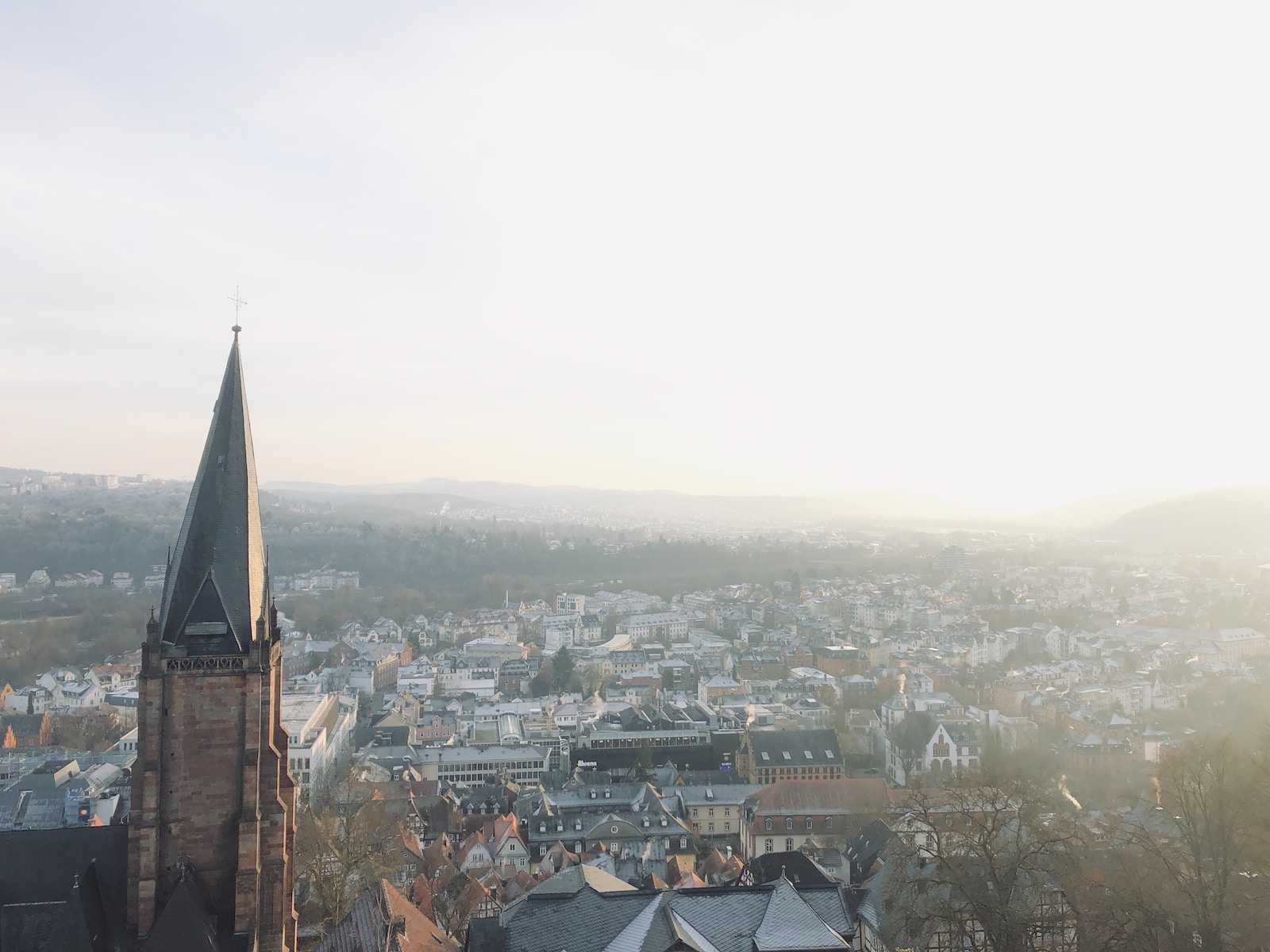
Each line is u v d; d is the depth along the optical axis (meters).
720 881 153.75
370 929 89.50
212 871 71.56
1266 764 103.62
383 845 157.75
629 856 182.00
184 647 71.62
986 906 93.12
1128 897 92.44
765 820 188.75
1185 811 100.19
